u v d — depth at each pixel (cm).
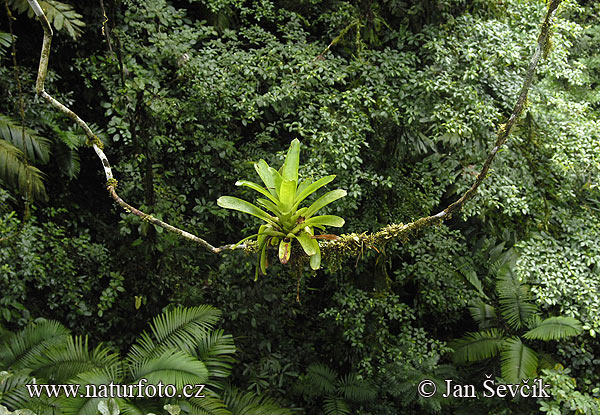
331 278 537
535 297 515
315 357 555
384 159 535
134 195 508
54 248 484
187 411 396
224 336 455
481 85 522
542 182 532
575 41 668
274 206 231
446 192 564
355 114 482
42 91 241
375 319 539
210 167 512
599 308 480
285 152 504
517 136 509
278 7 591
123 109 455
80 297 493
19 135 451
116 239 548
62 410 358
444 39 513
